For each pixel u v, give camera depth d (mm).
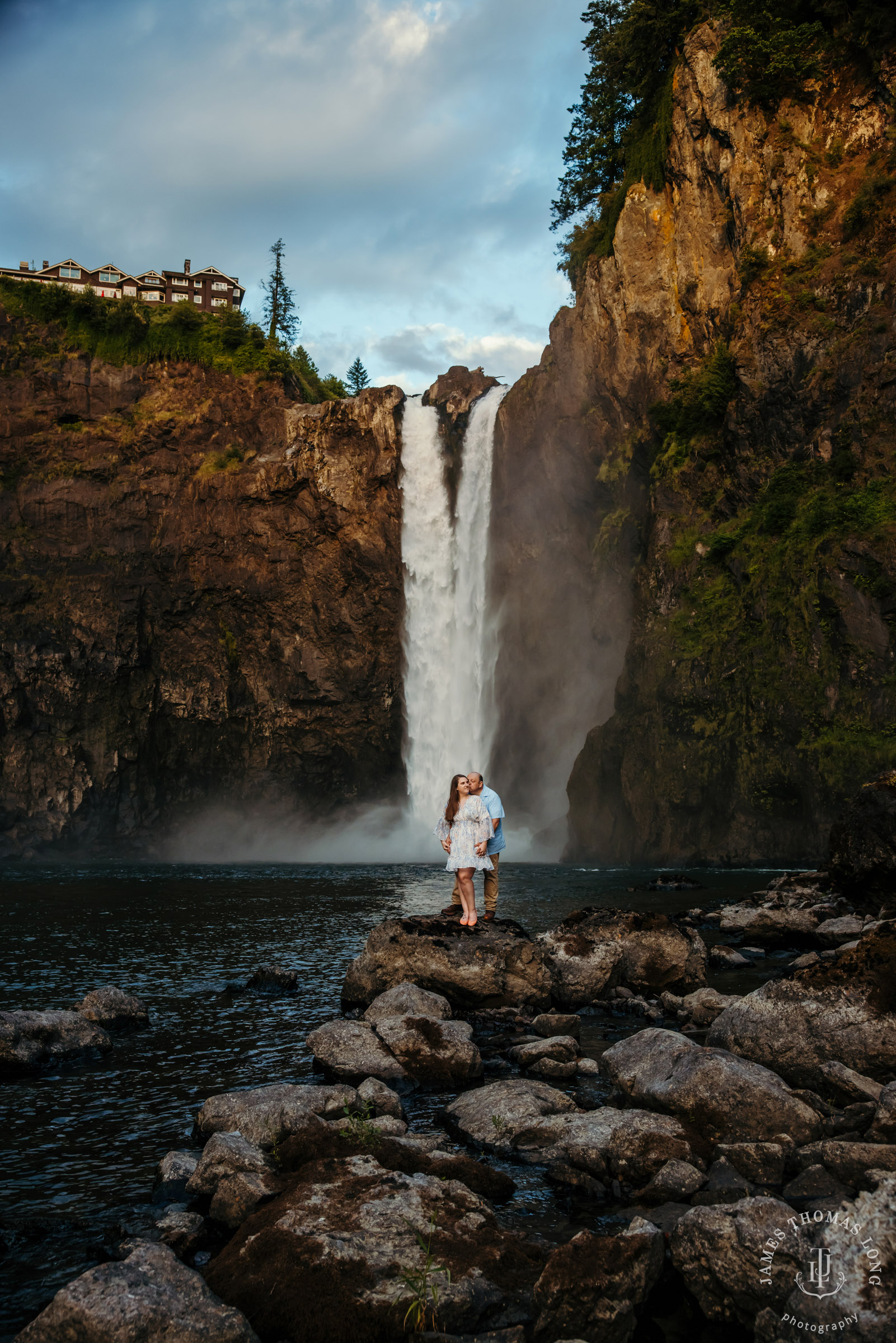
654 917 11398
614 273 43500
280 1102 6352
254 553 55812
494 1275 4301
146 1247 4328
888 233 35375
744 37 38062
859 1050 6953
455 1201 4922
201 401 58156
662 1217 4816
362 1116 6461
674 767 36344
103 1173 5848
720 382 38375
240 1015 10172
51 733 54281
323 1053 7965
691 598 38000
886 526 31078
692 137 41094
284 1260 4340
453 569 53812
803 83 38906
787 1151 5391
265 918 18812
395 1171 5254
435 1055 7883
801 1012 7359
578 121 50781
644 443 42688
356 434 54750
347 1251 4355
